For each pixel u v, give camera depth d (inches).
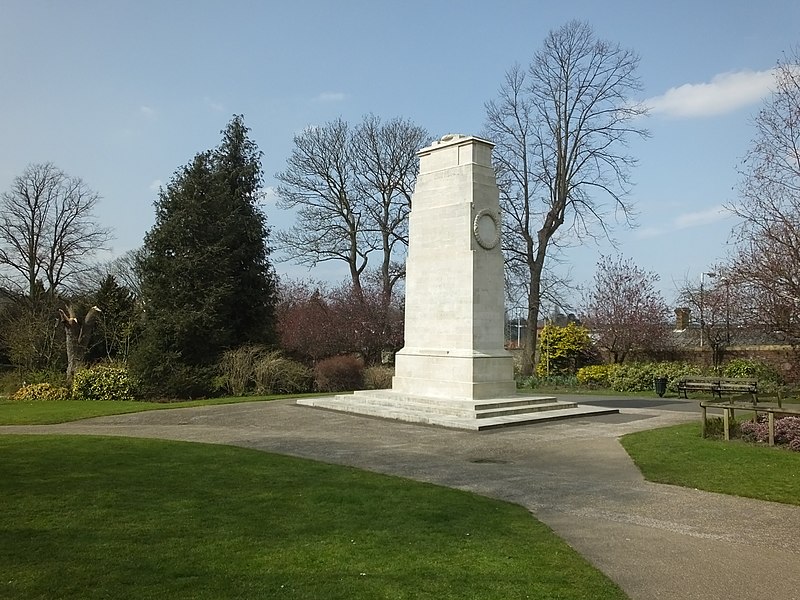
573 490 459.5
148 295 1302.9
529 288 1669.5
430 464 552.4
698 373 1284.4
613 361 1616.6
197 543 312.3
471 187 901.8
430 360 924.0
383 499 409.1
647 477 499.2
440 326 925.2
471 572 281.3
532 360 1651.1
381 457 583.5
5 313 1831.9
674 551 324.2
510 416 812.6
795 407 702.5
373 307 1786.4
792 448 589.0
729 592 271.1
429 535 334.3
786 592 271.7
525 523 364.8
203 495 410.0
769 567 302.4
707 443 624.7
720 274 1122.7
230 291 1330.0
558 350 1598.2
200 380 1247.5
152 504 384.8
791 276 767.1
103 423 835.4
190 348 1289.4
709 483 474.3
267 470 495.5
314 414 900.0
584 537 346.9
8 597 241.9
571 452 607.5
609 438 687.1
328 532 335.6
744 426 657.0
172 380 1218.0
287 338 1679.4
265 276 1477.6
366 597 251.3
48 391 1229.7
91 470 482.3
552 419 828.0
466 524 357.1
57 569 272.7
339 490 431.5
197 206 1330.0
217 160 1501.0
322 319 1737.2
